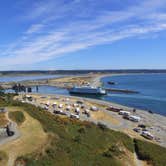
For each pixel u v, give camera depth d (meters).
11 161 44.81
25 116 76.62
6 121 68.62
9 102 105.06
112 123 124.81
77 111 147.75
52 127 68.81
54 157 49.41
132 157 65.12
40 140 55.19
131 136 98.75
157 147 79.62
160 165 62.38
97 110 154.38
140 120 134.38
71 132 70.75
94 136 71.81
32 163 45.31
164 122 132.25
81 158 53.00
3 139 55.31
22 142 53.50
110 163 54.78
